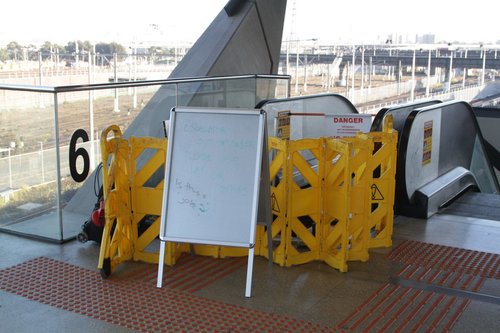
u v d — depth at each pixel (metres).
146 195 3.94
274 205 3.92
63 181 4.41
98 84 4.77
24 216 4.50
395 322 3.02
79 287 3.48
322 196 3.93
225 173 3.51
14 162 4.49
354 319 3.05
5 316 3.05
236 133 3.54
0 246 4.23
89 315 3.08
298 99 5.97
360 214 3.97
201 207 3.50
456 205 6.17
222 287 3.50
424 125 5.64
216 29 9.23
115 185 3.81
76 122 4.58
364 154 3.88
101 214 4.10
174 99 6.15
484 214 5.76
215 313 3.12
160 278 3.48
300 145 3.82
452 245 4.44
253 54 9.79
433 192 5.52
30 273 3.69
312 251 3.99
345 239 3.76
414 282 3.62
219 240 3.43
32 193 4.43
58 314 3.09
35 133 4.35
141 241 3.98
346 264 3.78
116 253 3.98
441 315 3.12
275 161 4.00
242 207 3.46
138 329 2.91
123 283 3.55
